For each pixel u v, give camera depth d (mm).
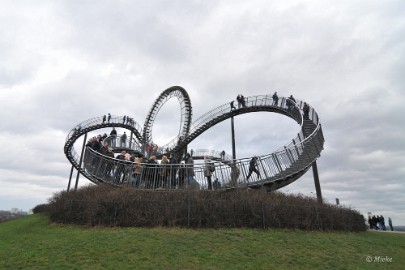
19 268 7602
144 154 32031
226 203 12227
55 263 7898
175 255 8766
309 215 12719
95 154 18703
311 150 17969
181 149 33344
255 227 11797
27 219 17031
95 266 7785
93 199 12414
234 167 15109
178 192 13055
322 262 9258
